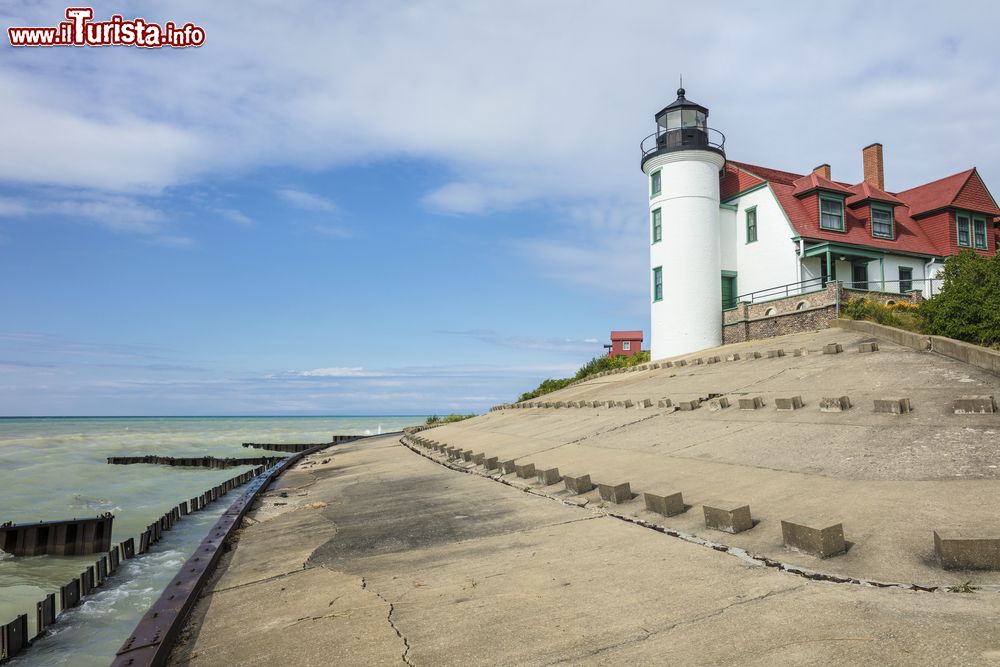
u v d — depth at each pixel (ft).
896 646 12.70
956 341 46.11
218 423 440.04
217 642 17.07
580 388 99.35
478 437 71.82
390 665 14.37
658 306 106.93
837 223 102.58
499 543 25.55
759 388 51.19
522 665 13.75
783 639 13.64
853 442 30.45
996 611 13.99
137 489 86.79
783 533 20.04
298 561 25.46
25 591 40.50
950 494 21.94
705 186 104.58
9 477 95.45
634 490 30.86
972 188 114.52
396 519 32.65
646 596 17.38
